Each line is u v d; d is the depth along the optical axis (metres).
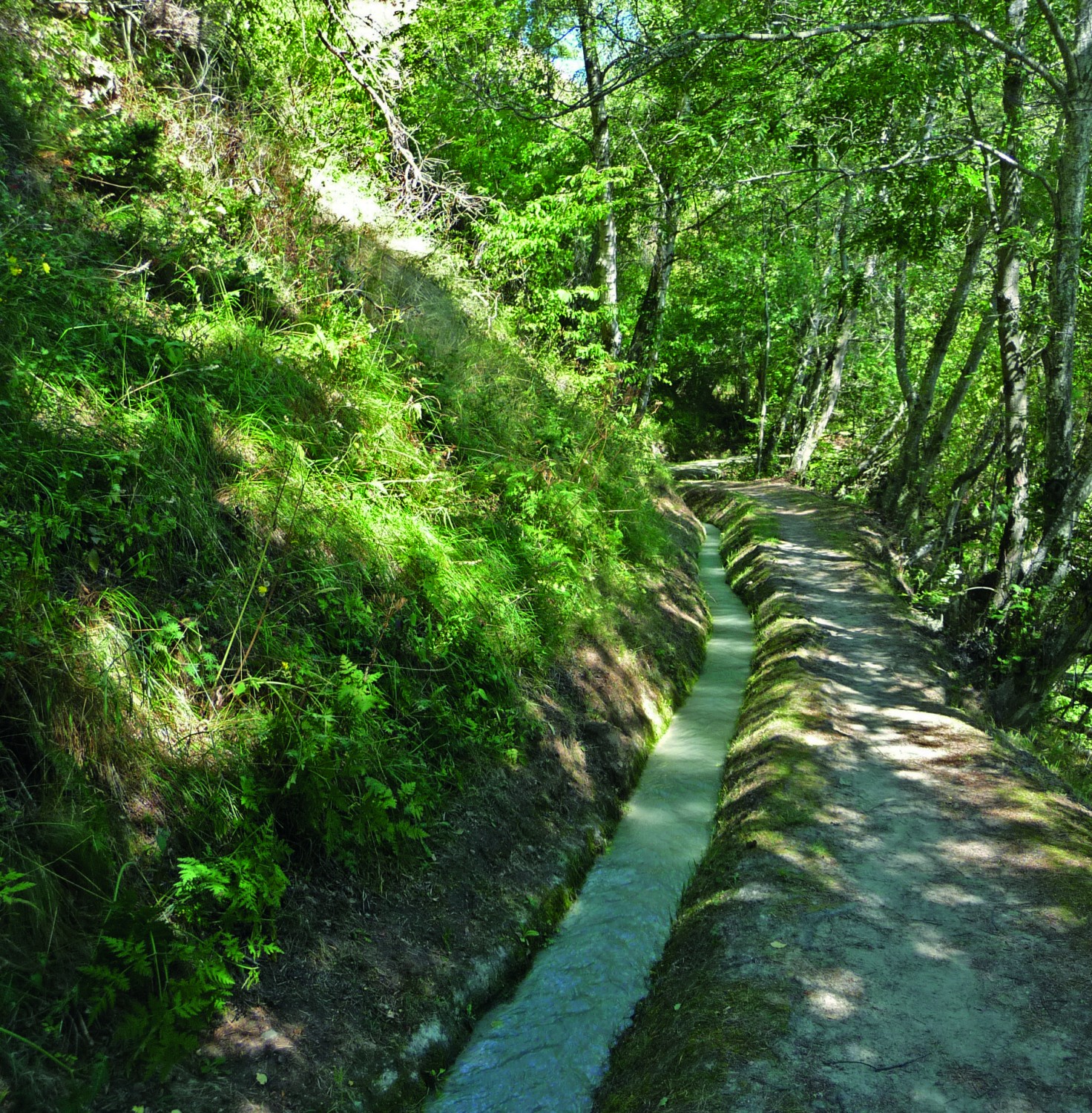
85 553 3.84
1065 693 12.49
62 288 4.80
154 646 3.80
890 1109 3.21
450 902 4.39
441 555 5.86
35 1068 2.64
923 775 6.32
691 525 16.98
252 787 3.75
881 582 13.11
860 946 4.23
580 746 6.27
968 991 3.91
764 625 10.87
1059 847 5.24
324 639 4.71
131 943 2.98
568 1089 3.79
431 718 5.05
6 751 3.13
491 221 11.91
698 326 30.58
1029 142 12.79
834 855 5.11
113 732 3.45
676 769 7.05
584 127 17.22
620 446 11.70
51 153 5.74
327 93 9.55
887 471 22.73
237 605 4.34
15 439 3.88
